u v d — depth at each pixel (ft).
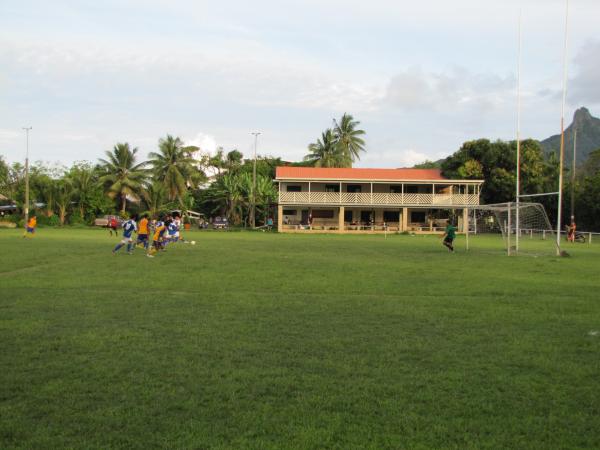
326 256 70.18
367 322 27.50
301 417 14.97
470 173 184.14
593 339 24.14
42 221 182.80
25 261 56.29
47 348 21.52
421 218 186.60
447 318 28.73
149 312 29.37
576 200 162.71
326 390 17.10
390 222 184.96
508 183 181.88
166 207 206.28
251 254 71.72
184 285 40.34
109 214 198.18
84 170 206.18
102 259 60.49
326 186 181.37
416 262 63.16
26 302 32.04
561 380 18.38
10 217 179.32
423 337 24.27
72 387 17.02
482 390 17.29
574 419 15.10
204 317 28.22
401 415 15.23
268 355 20.93
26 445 13.11
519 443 13.60
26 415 14.88
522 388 17.51
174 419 14.73
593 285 43.01
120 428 14.14
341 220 171.73
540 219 130.11
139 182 209.36
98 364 19.43
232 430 14.08
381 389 17.24
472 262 64.23
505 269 55.83
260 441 13.44
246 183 201.77
